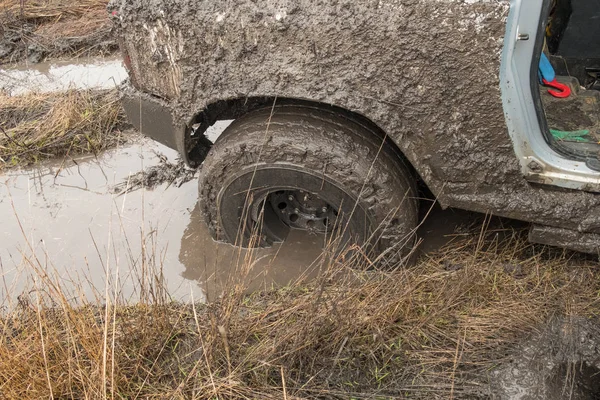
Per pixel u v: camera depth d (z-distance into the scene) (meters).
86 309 2.31
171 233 3.02
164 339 2.24
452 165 2.18
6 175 3.58
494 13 1.85
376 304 2.30
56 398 1.98
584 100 2.83
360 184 2.26
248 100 2.52
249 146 2.33
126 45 2.53
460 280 2.40
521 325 2.24
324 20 2.04
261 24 2.12
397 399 2.00
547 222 2.23
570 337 2.17
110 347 2.05
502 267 2.53
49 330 2.15
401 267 2.50
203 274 2.73
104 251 2.90
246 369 2.09
